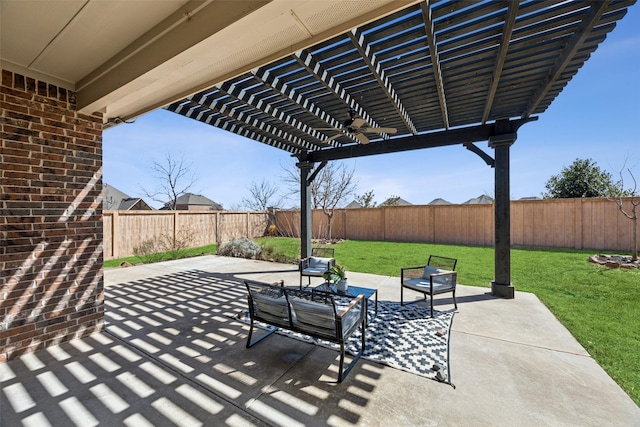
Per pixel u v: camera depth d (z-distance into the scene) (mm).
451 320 3705
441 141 5254
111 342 3133
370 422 1927
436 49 2857
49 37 2285
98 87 2859
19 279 2783
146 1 1879
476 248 9883
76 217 3193
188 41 1972
